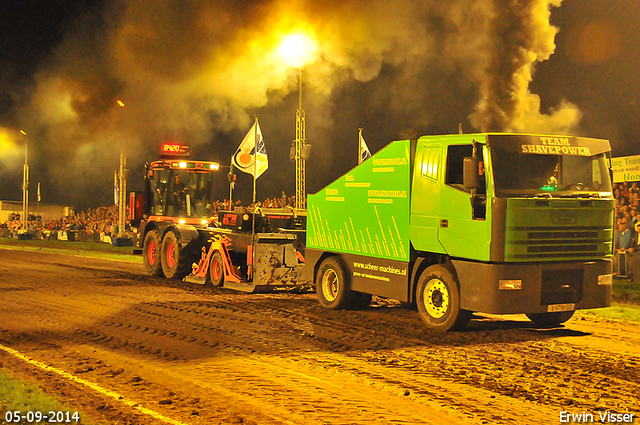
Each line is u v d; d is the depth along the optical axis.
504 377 6.78
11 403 5.56
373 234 10.45
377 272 10.38
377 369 7.12
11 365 7.29
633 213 16.92
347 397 6.07
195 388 6.38
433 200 9.26
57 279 16.34
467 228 8.70
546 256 8.66
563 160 8.91
